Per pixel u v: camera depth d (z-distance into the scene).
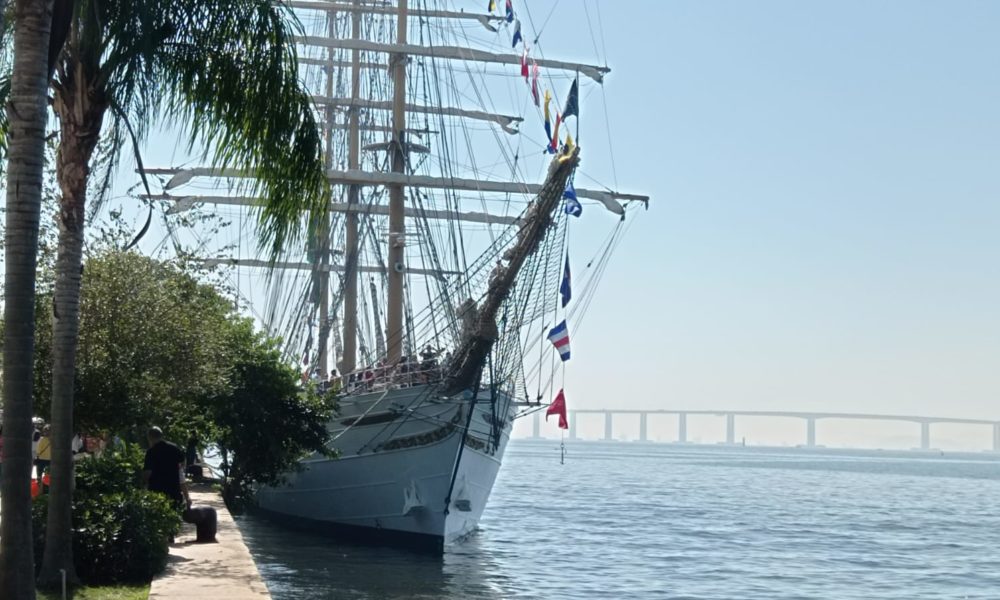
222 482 42.00
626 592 42.53
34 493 30.16
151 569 20.23
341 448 48.84
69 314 19.44
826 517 88.62
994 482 186.62
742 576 48.84
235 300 41.62
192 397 35.28
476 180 58.25
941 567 54.34
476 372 45.53
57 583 18.98
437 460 46.59
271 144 20.12
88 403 28.92
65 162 19.41
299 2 65.56
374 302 66.06
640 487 133.62
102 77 19.14
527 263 43.19
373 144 61.66
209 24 19.50
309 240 21.11
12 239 15.67
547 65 61.59
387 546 48.62
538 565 49.28
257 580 19.81
